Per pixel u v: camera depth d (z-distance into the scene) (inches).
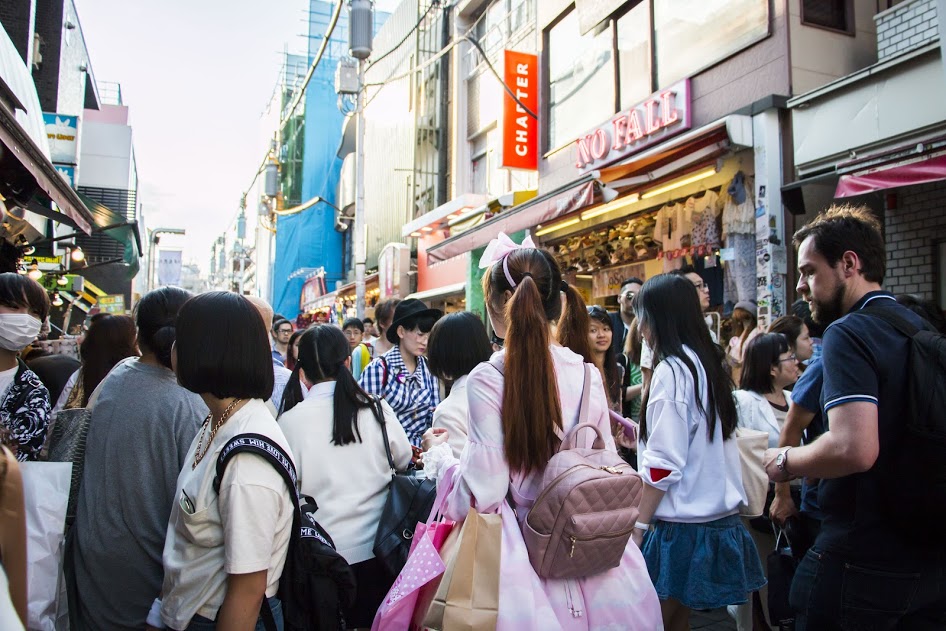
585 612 64.6
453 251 397.7
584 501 61.6
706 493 91.7
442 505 72.6
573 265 370.0
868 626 68.6
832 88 205.9
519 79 403.2
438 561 66.2
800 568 77.0
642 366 153.9
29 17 417.7
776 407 126.1
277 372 161.6
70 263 541.3
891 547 67.7
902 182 167.6
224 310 66.6
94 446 81.5
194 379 65.7
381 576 92.7
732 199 243.4
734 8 253.4
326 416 96.6
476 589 61.9
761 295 223.1
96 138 810.2
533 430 65.3
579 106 363.3
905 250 211.6
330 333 100.3
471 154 577.0
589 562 63.2
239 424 65.6
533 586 62.1
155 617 68.2
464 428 106.5
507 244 79.9
